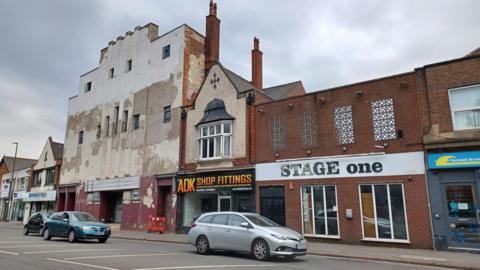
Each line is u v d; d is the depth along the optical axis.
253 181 19.92
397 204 15.39
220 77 23.19
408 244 14.70
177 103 25.61
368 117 16.78
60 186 36.56
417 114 15.41
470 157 13.82
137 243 17.75
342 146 17.31
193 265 9.94
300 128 18.92
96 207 30.78
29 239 19.16
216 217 13.31
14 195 46.28
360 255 12.80
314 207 17.69
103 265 9.77
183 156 24.22
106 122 32.44
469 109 14.34
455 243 13.76
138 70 30.08
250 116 20.95
